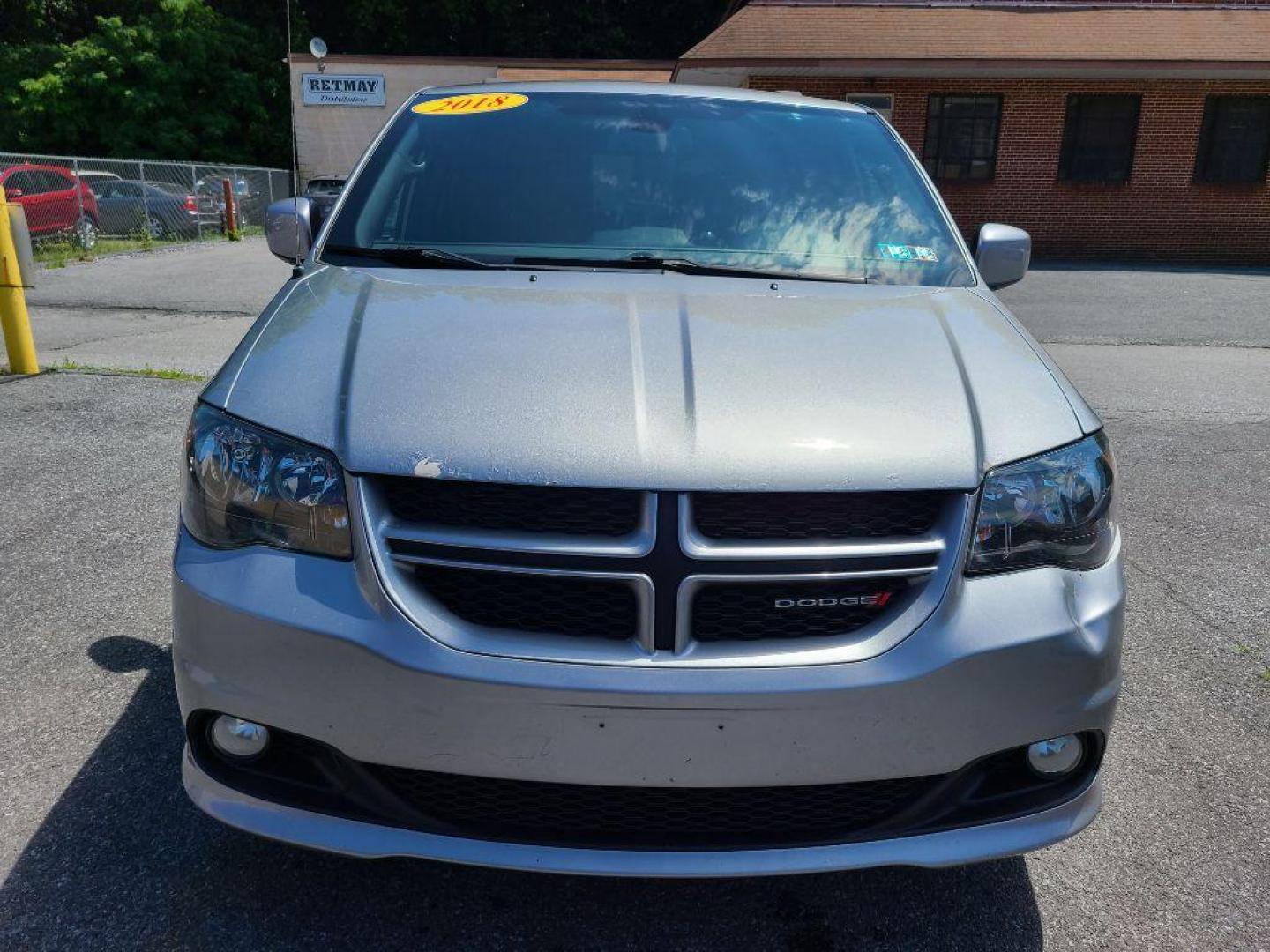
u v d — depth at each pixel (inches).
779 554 71.7
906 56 745.0
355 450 74.6
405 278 100.3
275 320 92.1
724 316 91.5
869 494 74.2
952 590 74.1
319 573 73.6
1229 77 749.3
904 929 86.2
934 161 791.7
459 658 70.9
